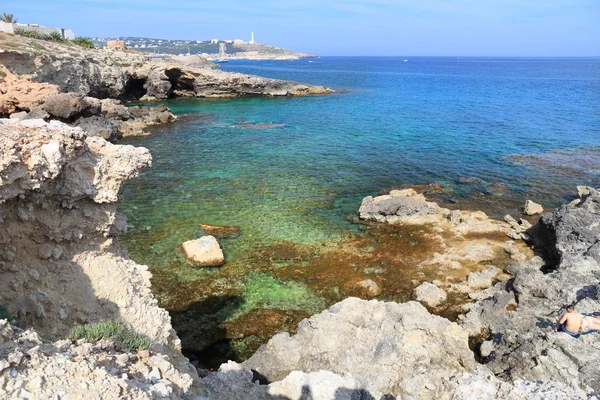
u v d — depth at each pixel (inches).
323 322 549.6
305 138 2092.8
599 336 535.8
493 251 954.1
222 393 396.8
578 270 746.8
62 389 236.7
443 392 429.4
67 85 2696.9
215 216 1135.0
